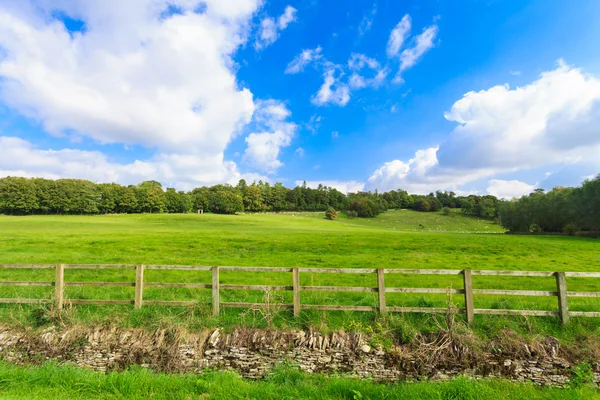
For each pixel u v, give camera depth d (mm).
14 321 7637
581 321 7570
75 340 7250
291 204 152500
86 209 97312
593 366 6457
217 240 29625
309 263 18625
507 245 30141
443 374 6703
